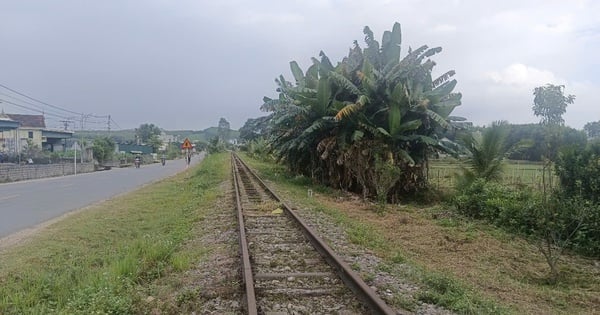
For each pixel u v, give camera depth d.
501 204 12.02
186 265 6.82
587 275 7.62
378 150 17.62
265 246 7.94
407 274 6.36
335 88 21.14
